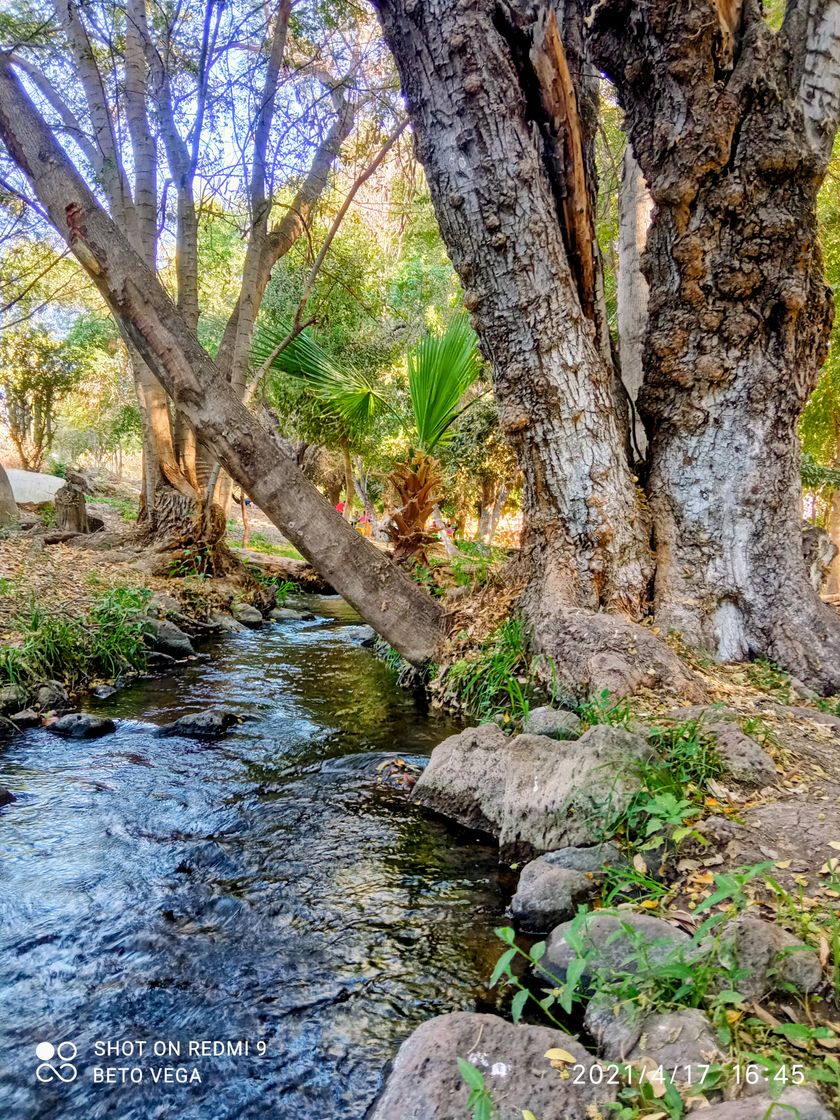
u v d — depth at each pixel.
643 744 2.70
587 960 1.80
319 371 7.79
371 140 7.91
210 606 8.04
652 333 4.44
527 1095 1.42
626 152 6.18
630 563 4.32
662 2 3.85
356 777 3.58
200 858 2.73
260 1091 1.65
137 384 9.47
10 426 18.72
